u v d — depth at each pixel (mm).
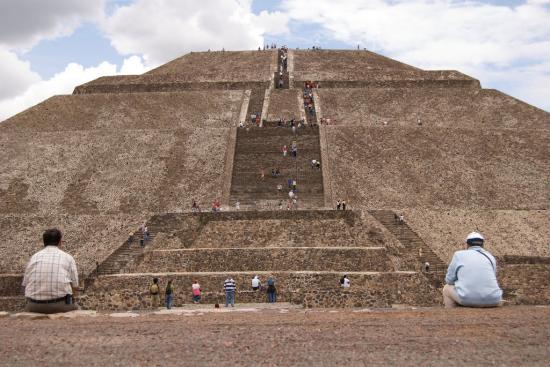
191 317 10906
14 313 11227
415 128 54500
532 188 44750
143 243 35406
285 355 7789
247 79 74188
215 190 44625
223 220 36906
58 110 63125
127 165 48562
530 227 38344
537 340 8383
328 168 47250
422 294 27688
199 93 68312
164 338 8820
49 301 11109
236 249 31734
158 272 31281
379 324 9633
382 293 27484
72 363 7520
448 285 11773
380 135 53281
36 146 52188
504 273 31266
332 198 42938
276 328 9477
